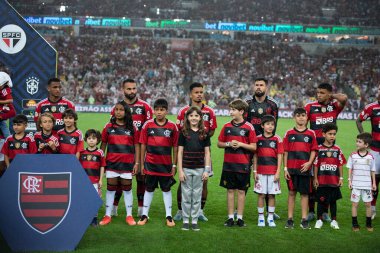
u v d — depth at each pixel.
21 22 8.95
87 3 56.09
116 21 52.94
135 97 8.24
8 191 5.78
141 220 7.45
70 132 7.55
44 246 5.78
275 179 7.52
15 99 9.04
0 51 8.96
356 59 52.31
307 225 7.46
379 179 8.30
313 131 7.74
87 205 5.86
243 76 47.41
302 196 7.57
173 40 53.41
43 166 5.84
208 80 46.00
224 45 52.97
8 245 5.78
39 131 7.79
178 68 47.59
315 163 7.70
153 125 7.54
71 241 5.82
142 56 49.81
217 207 8.90
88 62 47.72
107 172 7.52
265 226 7.51
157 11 56.62
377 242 6.62
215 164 14.21
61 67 46.19
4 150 7.49
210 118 8.02
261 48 52.84
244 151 7.48
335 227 7.46
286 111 40.94
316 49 54.69
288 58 51.66
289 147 7.71
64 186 5.85
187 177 7.13
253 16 57.69
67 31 53.66
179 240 6.48
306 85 46.41
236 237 6.74
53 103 8.23
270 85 45.97
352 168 7.57
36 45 9.00
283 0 59.88
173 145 7.63
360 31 53.44
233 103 7.60
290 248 6.22
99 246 6.06
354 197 7.44
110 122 7.70
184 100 41.94
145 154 7.64
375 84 47.16
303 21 56.47
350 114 40.38
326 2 59.78
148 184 7.50
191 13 57.22
